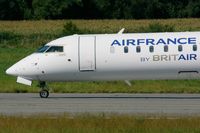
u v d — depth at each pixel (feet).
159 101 293.23
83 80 324.80
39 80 323.37
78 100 302.04
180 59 312.50
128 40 317.22
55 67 318.65
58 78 322.55
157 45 314.35
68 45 319.68
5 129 192.75
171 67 313.94
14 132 187.73
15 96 334.85
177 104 276.21
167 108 257.34
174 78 318.86
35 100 304.09
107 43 318.24
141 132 184.34
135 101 293.64
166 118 210.59
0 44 636.48
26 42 645.10
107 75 320.09
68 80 324.39
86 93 360.89
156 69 314.96
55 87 380.99
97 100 301.22
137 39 317.22
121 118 209.67
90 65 317.83
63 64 318.24
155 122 199.62
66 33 629.51
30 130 190.08
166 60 312.91
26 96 334.65
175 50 312.71
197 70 313.94
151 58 313.53
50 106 270.26
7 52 579.07
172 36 316.60
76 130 188.03
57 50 320.09
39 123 200.34
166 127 191.11
